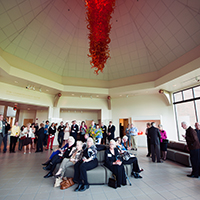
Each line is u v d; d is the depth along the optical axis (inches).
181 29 244.4
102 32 189.3
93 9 187.9
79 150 141.0
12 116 490.9
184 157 190.7
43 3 253.4
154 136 217.3
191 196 107.0
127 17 309.4
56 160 150.6
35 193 110.9
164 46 290.8
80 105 434.0
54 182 133.0
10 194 108.6
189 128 157.1
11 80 292.8
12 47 268.8
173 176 151.3
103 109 451.5
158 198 104.0
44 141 340.5
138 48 338.0
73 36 335.6
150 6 260.7
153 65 343.9
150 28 289.9
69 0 279.0
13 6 220.1
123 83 394.9
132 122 401.7
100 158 163.9
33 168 174.7
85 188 118.0
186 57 263.0
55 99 401.4
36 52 303.1
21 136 277.7
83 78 400.2
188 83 308.5
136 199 102.3
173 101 378.3
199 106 308.0
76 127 302.8
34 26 269.9
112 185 123.0
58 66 360.5
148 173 161.5
